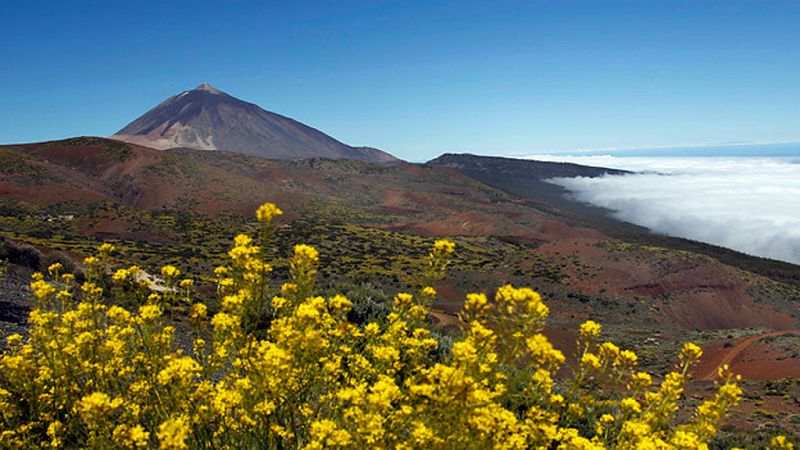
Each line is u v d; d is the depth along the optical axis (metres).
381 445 4.17
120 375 5.52
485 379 4.37
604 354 5.35
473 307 4.45
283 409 5.08
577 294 103.50
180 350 5.79
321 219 180.62
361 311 15.84
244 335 5.51
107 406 4.50
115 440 4.47
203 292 23.53
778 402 33.19
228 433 5.10
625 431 5.04
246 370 5.40
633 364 5.30
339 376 5.94
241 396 4.93
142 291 6.34
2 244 20.88
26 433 5.46
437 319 36.16
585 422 6.80
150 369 5.35
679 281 120.62
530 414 4.91
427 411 4.29
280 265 77.19
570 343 46.09
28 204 135.00
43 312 6.02
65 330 5.46
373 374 5.65
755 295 126.25
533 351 4.50
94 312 5.94
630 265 123.62
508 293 4.42
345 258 109.44
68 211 133.88
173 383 5.04
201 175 199.88
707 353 59.41
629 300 106.38
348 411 4.36
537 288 104.00
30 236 88.94
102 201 148.88
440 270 5.91
